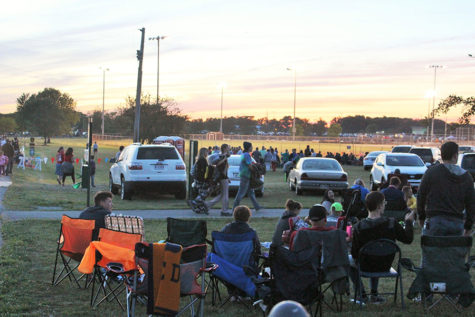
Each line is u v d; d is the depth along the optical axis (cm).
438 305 633
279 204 1708
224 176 1418
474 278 764
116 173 1939
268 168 3912
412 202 1277
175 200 1822
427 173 615
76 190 2083
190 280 539
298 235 589
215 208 1608
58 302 629
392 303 647
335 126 16500
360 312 601
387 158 2303
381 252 611
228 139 9156
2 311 575
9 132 14125
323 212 600
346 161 4747
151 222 1270
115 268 586
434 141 7325
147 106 6062
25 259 830
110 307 613
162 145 1838
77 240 676
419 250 984
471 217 604
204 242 663
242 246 632
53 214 1346
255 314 599
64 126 11881
